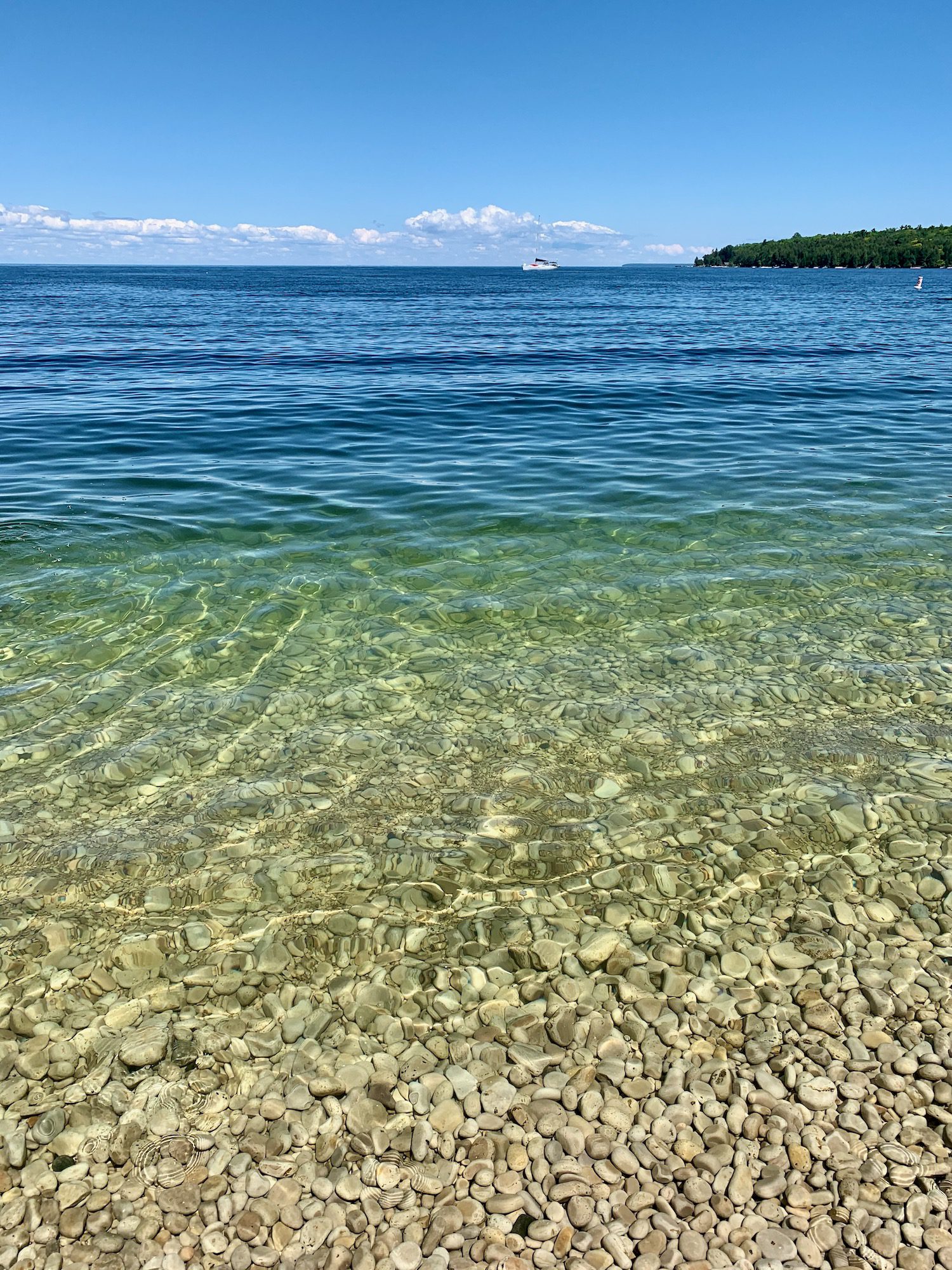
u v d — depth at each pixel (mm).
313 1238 1506
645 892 2178
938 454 6422
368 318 21828
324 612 3648
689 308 27062
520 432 7230
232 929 2082
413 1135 1645
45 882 2205
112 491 5312
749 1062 1756
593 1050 1788
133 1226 1523
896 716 2871
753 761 2652
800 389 9602
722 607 3693
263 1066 1769
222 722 2850
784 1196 1549
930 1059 1749
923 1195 1546
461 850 2318
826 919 2082
